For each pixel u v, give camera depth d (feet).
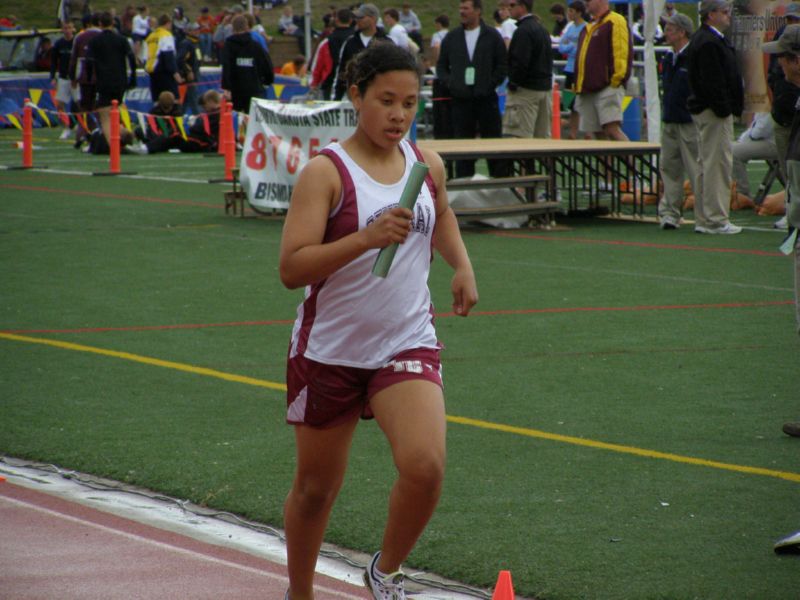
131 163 256.11
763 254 135.33
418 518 42.91
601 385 81.97
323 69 221.66
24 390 81.76
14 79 347.56
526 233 156.04
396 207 40.98
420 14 556.10
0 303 111.14
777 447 68.03
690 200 179.32
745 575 49.62
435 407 42.55
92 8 528.63
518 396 79.41
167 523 57.67
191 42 320.09
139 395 80.53
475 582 49.93
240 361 89.61
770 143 166.40
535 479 62.90
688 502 59.00
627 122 226.79
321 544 50.65
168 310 107.86
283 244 42.47
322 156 42.91
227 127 219.41
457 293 45.73
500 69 189.98
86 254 138.21
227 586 49.93
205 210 178.09
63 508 59.77
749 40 165.99
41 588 49.57
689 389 80.64
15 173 232.94
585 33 187.83
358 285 42.57
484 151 151.02
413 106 42.96
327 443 44.04
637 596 47.60
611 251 139.54
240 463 66.13
